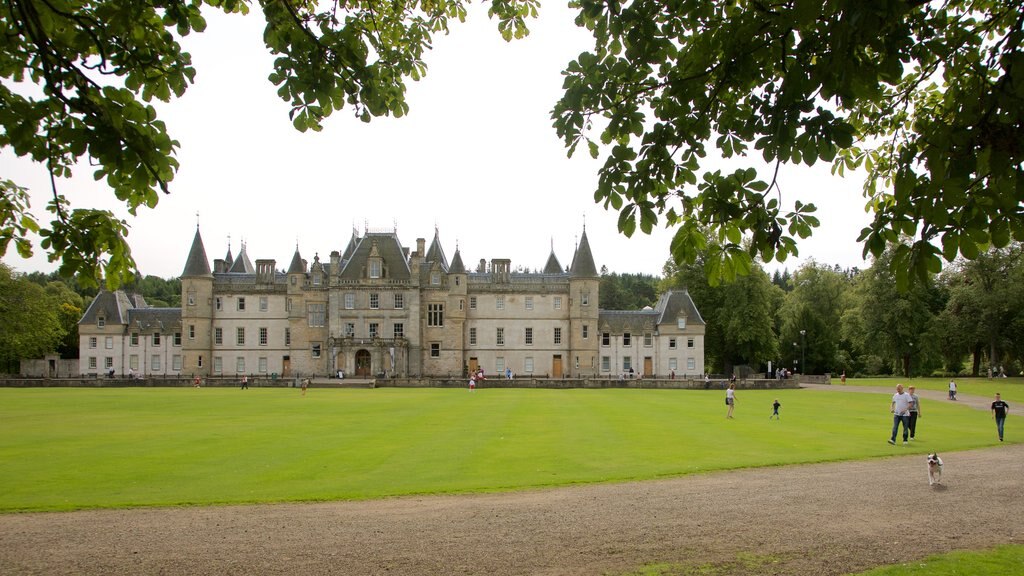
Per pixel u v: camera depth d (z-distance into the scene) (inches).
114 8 292.7
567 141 339.9
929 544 495.2
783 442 1087.6
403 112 418.6
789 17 231.8
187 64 326.6
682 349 3838.6
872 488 713.6
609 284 6609.3
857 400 2201.0
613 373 3855.8
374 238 3710.6
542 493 690.8
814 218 296.2
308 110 374.6
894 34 237.8
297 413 1632.6
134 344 4087.1
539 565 446.0
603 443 1063.6
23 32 299.0
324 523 567.2
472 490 706.8
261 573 433.1
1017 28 220.1
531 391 2682.1
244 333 3806.6
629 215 317.7
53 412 1674.5
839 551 477.1
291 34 361.7
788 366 4217.5
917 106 429.7
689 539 510.0
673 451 979.9
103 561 462.3
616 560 456.4
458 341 3715.6
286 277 3969.0
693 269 3956.7
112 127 277.0
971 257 232.1
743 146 323.6
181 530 546.6
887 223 259.8
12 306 3324.3
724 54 289.6
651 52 306.5
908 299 3405.5
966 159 225.3
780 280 6505.9
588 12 308.5
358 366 3597.4
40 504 649.0
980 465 871.1
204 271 3774.6
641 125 339.6
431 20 489.1
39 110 287.3
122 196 326.6
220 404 1947.6
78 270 340.5
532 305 3814.0
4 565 454.3
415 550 482.9
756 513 597.3
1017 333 3395.7
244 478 781.9
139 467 858.1
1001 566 433.7
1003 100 219.1
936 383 3102.9
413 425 1337.4
